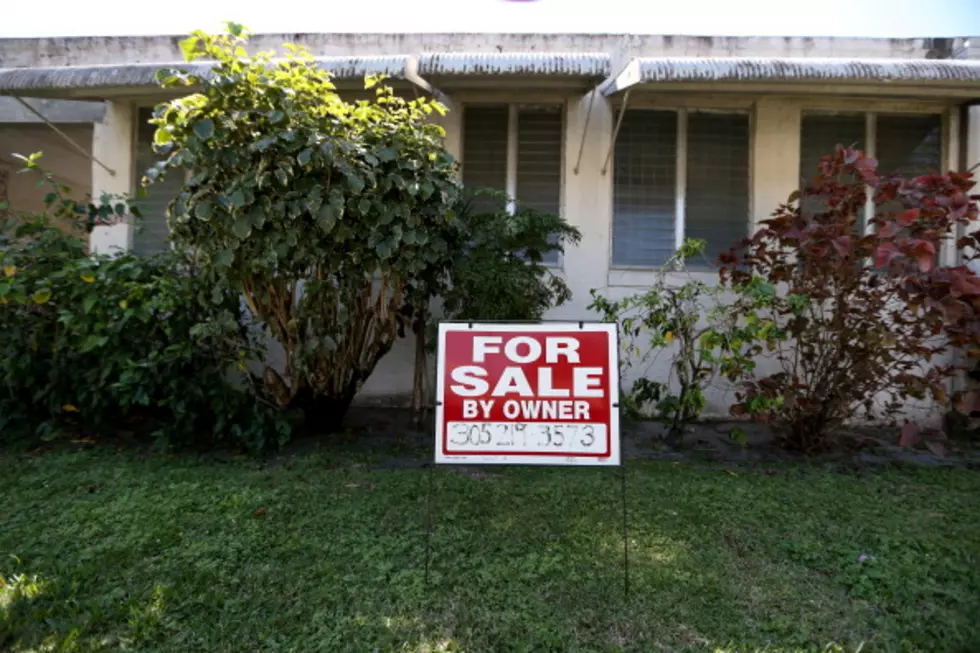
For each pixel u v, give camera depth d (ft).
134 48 23.30
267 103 15.21
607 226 22.47
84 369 17.46
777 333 16.81
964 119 22.17
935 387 16.11
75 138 26.71
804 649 8.81
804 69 18.71
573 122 22.54
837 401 17.33
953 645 8.93
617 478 15.64
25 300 16.22
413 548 11.64
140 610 9.46
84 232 19.35
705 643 8.93
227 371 19.03
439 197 16.53
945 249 21.91
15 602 9.53
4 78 20.21
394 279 17.17
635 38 22.57
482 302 17.16
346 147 15.28
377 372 22.62
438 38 22.77
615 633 9.14
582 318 22.35
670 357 21.89
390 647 8.73
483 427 10.50
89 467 15.69
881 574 10.80
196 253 16.40
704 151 22.91
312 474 15.58
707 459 17.84
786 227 17.21
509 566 10.98
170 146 16.08
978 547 11.93
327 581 10.41
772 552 11.75
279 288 16.53
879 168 22.77
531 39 22.67
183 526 12.30
